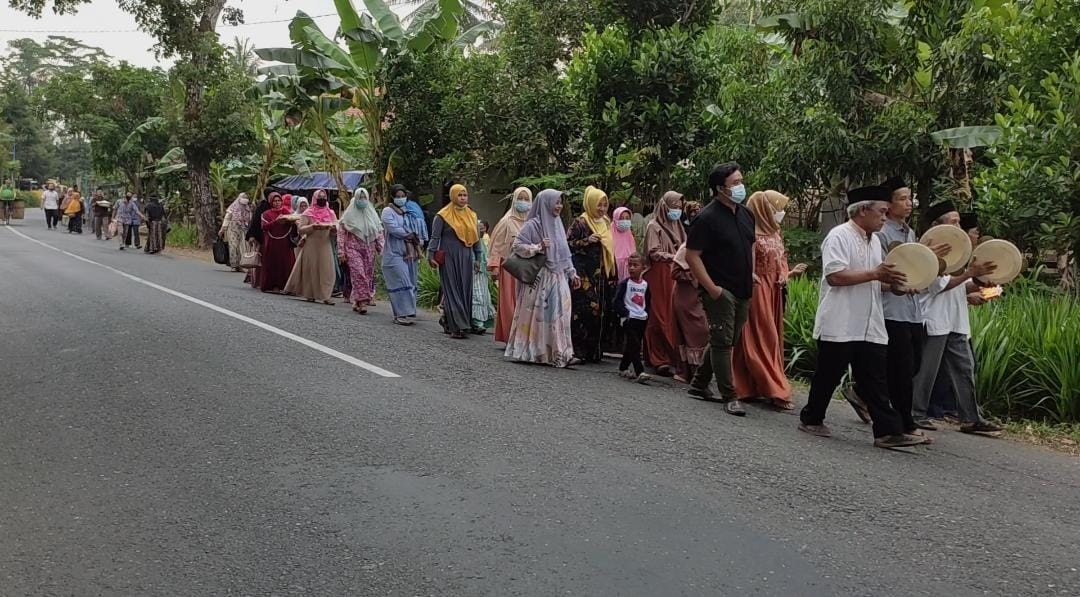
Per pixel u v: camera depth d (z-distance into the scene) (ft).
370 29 56.70
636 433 19.89
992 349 25.13
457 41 63.10
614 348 30.81
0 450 17.58
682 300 26.55
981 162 43.11
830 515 15.16
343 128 82.23
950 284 21.94
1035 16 33.22
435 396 22.58
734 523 14.56
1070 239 30.91
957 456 19.88
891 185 21.38
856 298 19.94
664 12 46.39
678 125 43.88
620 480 16.47
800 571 12.82
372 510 14.66
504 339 31.65
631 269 26.45
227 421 19.76
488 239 37.93
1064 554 13.99
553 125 50.78
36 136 235.81
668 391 25.32
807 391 27.07
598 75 45.06
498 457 17.58
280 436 18.67
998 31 36.86
